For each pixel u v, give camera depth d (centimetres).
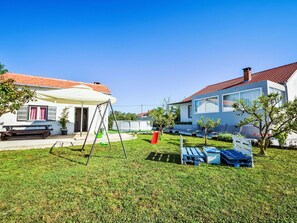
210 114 1507
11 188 341
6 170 459
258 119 704
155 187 349
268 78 1490
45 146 827
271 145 884
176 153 697
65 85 1470
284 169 480
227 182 379
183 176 417
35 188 341
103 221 233
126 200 293
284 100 1272
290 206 275
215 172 450
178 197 305
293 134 1134
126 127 2205
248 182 379
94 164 523
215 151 550
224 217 244
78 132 1447
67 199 295
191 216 246
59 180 385
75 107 1410
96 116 1494
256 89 1156
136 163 538
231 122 1306
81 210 261
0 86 693
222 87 1936
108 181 381
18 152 698
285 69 1509
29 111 1213
